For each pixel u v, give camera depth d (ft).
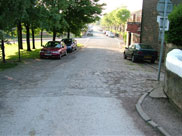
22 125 15.72
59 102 20.77
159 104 20.49
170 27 32.86
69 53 77.77
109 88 26.35
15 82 29.19
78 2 83.41
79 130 15.11
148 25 72.08
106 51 89.20
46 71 38.17
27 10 43.93
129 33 110.32
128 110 19.11
